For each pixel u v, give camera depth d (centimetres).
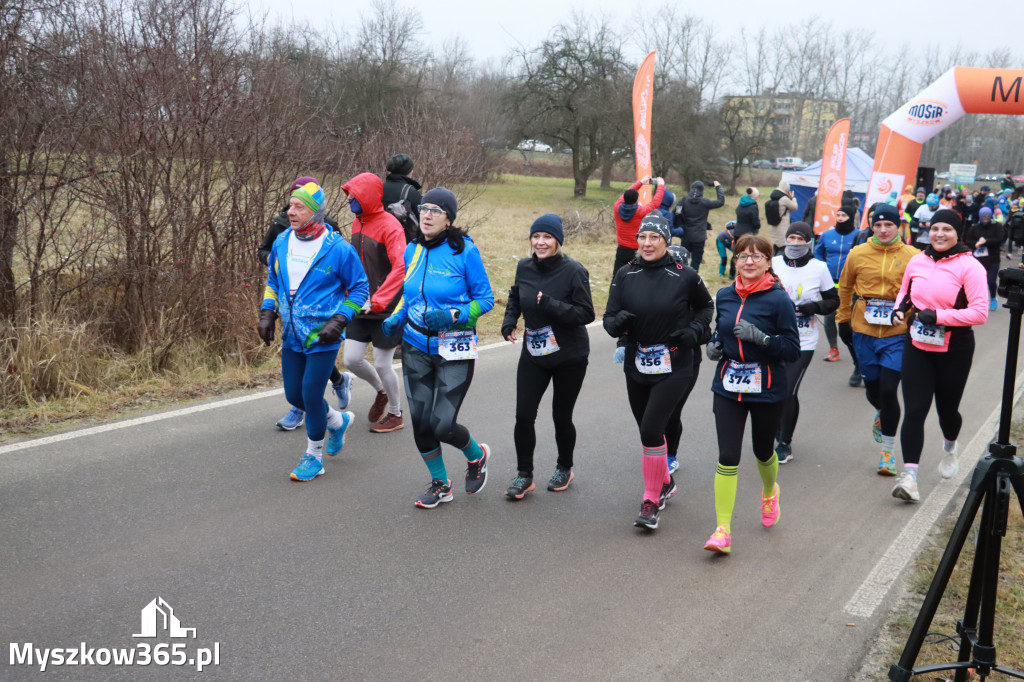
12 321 693
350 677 330
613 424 678
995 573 317
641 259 475
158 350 733
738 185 5575
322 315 504
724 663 351
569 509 507
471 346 478
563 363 499
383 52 3666
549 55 4131
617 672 341
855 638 375
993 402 793
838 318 621
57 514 455
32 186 700
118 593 381
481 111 4500
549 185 4781
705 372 877
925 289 518
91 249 736
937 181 5291
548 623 376
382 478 538
